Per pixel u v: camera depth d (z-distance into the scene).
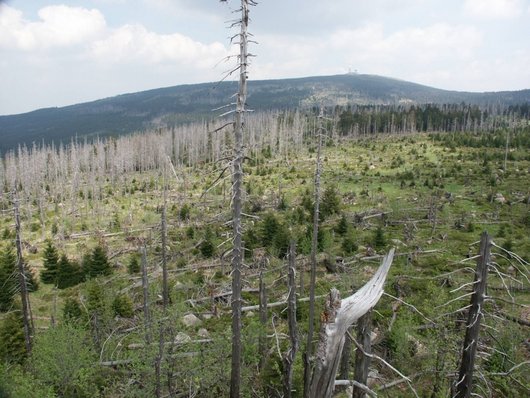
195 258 57.84
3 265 50.72
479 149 123.75
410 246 52.53
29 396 20.67
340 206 75.94
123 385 23.95
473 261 42.44
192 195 101.69
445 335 20.36
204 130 163.62
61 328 25.03
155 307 30.53
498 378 20.91
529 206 69.75
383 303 33.66
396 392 22.47
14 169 111.38
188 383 23.91
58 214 95.62
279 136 155.50
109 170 149.75
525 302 32.56
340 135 171.75
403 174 98.38
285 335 29.47
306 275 45.56
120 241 72.19
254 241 58.31
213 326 35.44
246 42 17.36
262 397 23.58
